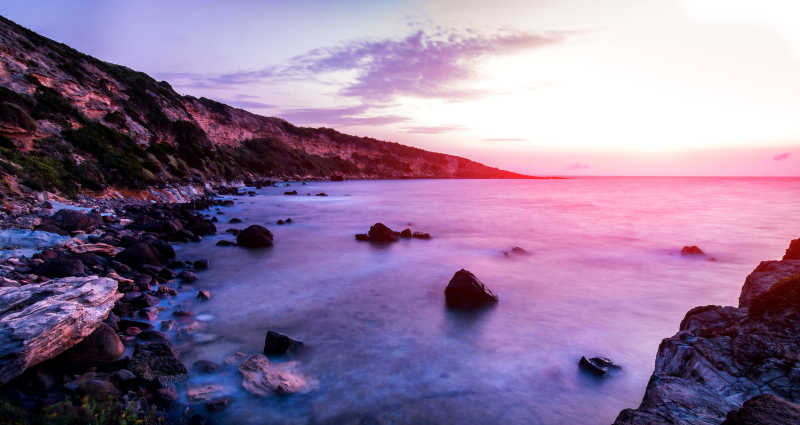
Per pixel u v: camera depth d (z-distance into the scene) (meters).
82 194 29.81
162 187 42.44
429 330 11.55
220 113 134.62
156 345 8.44
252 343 10.11
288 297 14.23
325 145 181.38
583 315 13.00
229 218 36.28
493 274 18.41
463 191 102.25
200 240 24.38
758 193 91.62
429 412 7.49
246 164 112.56
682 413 4.63
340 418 7.18
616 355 10.12
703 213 45.88
